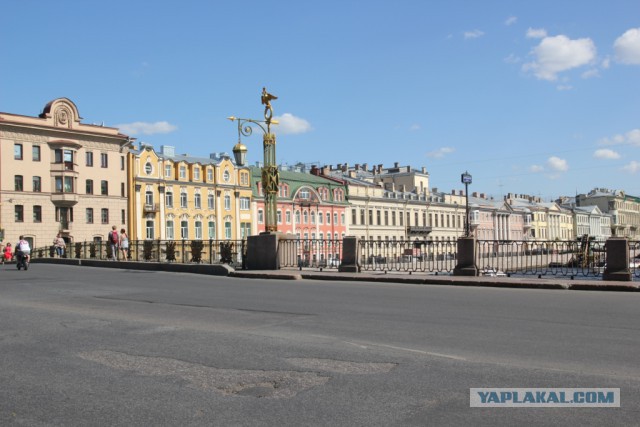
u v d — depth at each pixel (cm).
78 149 6794
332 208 8600
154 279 2064
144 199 7069
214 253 2588
